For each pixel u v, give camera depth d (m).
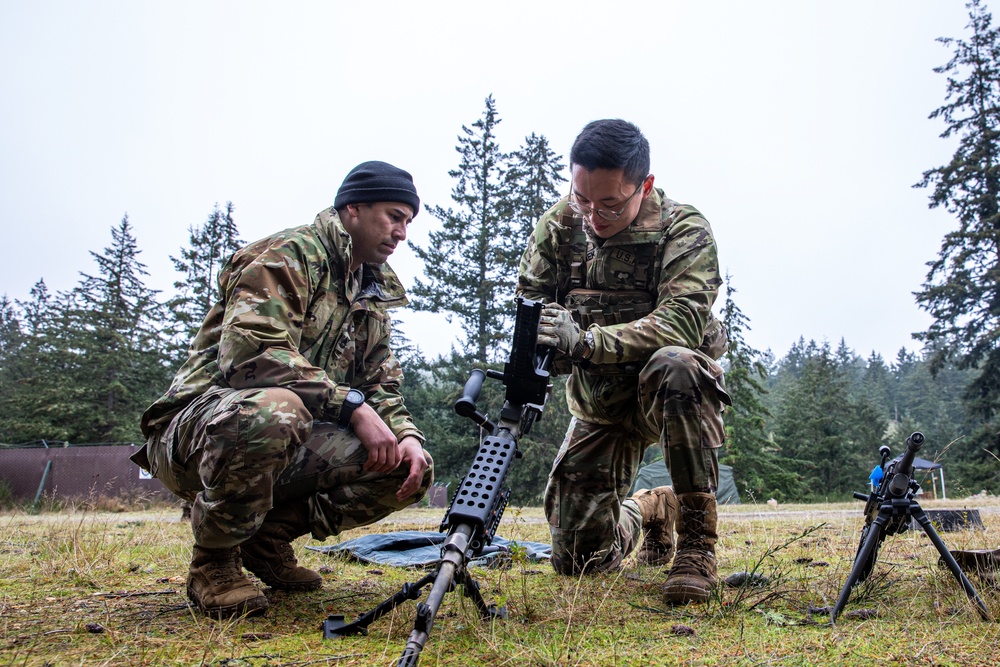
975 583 2.99
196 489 3.00
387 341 3.52
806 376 51.84
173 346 41.97
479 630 2.43
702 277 3.60
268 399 2.68
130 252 47.25
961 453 37.19
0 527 6.88
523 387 2.44
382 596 3.22
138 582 3.52
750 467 37.66
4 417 42.22
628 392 3.73
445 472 35.50
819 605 2.92
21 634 2.46
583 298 3.86
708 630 2.55
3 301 76.06
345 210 3.32
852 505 16.09
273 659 2.19
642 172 3.51
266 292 2.86
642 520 4.24
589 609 2.88
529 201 38.50
